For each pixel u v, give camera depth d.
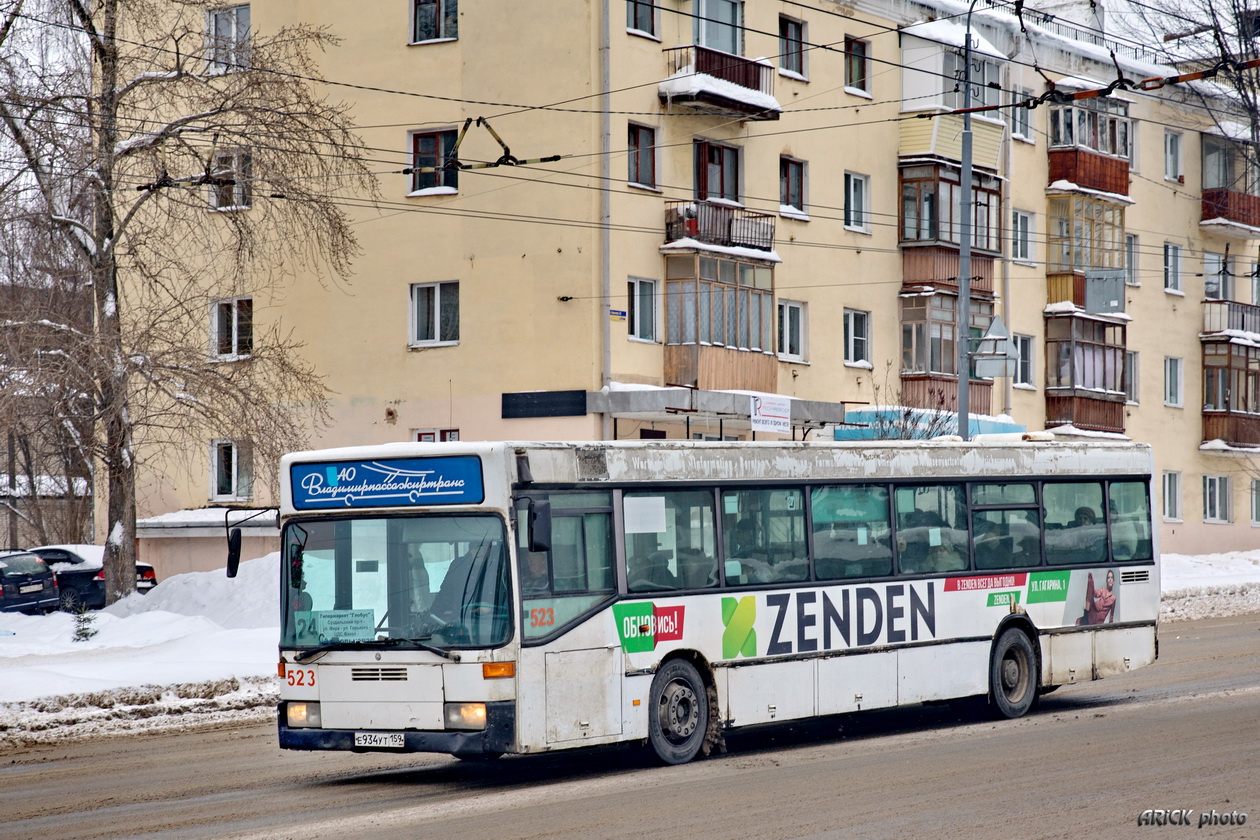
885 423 38.19
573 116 34.03
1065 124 47.12
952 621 16.11
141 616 24.02
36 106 25.53
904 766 12.85
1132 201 49.00
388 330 36.19
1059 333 46.84
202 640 21.66
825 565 15.02
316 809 11.41
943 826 9.97
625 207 34.41
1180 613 33.19
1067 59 47.41
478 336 35.09
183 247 29.16
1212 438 53.72
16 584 33.72
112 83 27.05
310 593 12.82
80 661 20.55
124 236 27.59
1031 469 17.30
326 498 12.88
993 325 30.33
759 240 36.97
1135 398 50.84
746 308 36.69
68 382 24.69
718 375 35.53
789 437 38.75
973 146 42.72
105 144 26.95
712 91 35.09
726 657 14.00
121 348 25.47
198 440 27.05
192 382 26.17
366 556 12.69
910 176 41.84
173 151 27.19
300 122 27.36
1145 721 15.55
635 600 13.27
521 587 12.37
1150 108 51.38
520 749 12.15
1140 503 18.61
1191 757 12.80
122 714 17.66
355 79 36.41
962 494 16.52
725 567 14.13
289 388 28.61
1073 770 12.29
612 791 11.93
